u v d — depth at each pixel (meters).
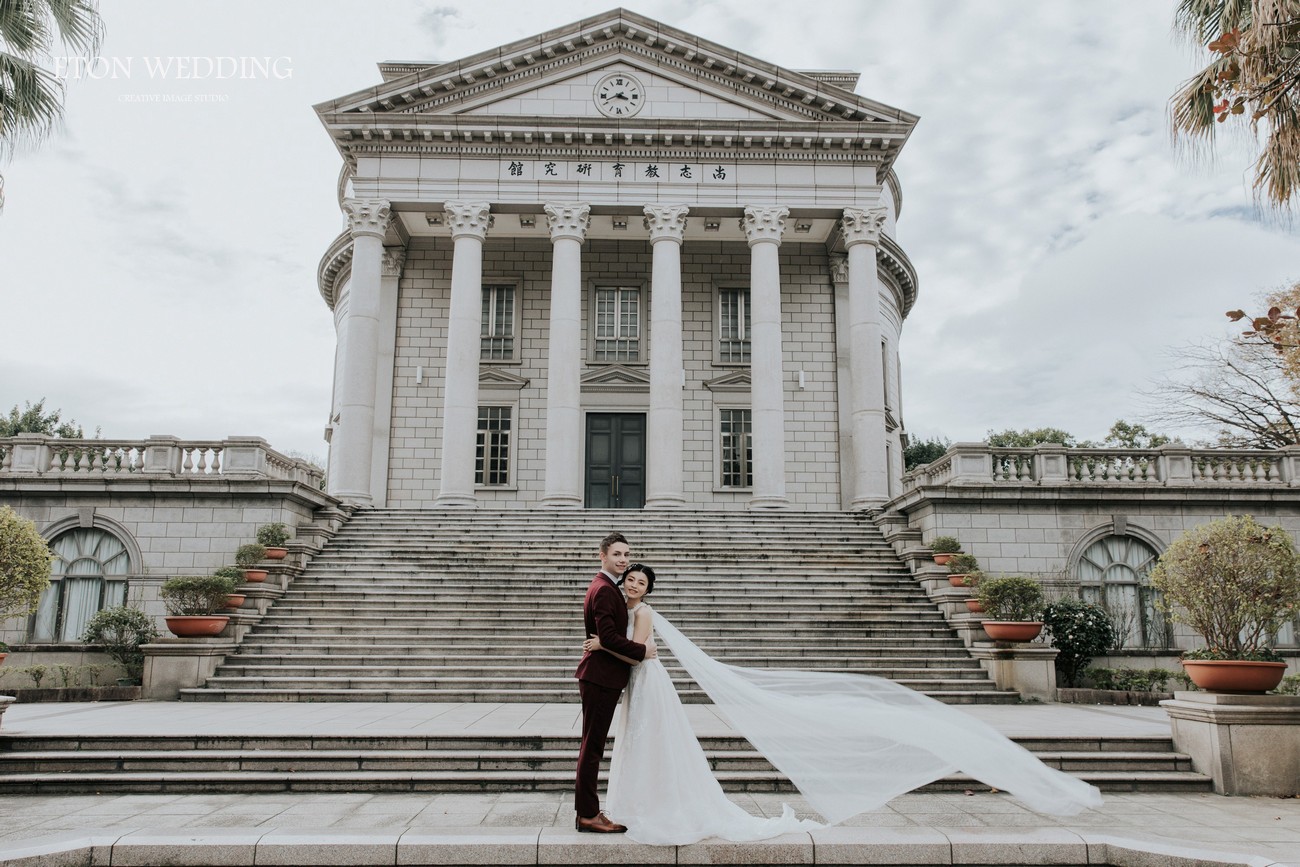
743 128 25.08
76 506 18.88
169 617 14.89
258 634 15.48
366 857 6.56
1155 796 8.72
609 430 28.12
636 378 28.03
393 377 27.92
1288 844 6.78
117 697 14.05
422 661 14.69
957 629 16.03
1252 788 8.73
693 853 6.51
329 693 13.56
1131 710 13.26
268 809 7.83
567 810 7.79
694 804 6.70
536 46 25.41
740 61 25.36
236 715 11.70
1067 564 18.89
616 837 6.67
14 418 40.78
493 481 27.72
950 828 7.26
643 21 25.44
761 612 16.55
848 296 28.53
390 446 27.50
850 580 17.98
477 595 16.97
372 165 25.06
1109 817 7.75
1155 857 6.51
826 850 6.61
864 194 25.47
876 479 23.91
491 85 25.67
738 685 7.27
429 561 18.44
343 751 9.26
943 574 17.47
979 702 14.16
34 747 9.32
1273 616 9.64
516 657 14.73
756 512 21.89
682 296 28.84
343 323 34.06
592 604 6.87
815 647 15.40
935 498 18.89
